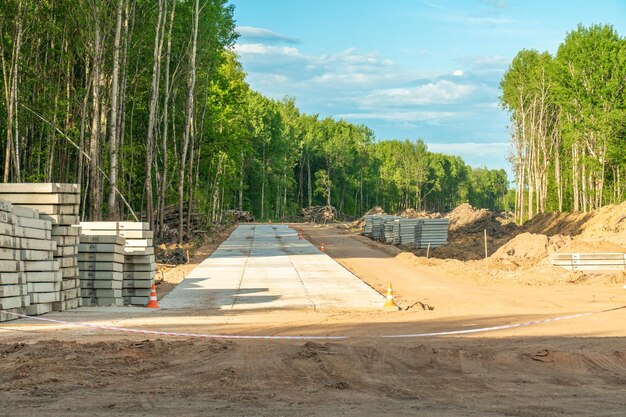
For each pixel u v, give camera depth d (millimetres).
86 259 24594
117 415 9328
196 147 69688
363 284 31703
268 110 150250
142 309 23766
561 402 10414
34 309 21016
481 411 9734
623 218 56281
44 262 21438
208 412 9539
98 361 13133
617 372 12836
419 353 14055
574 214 65062
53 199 22234
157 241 51250
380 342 15539
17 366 12508
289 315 22312
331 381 11859
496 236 65250
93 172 42438
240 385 11445
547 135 101625
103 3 43625
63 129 50375
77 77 55312
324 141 192125
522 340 16078
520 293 29109
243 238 68938
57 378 11680
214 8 57344
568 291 29500
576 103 76688
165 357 13719
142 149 56812
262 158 148500
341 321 20641
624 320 20297
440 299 27312
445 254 52594
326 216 154625
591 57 74938
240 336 17016
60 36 49906
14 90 42594
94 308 23578
